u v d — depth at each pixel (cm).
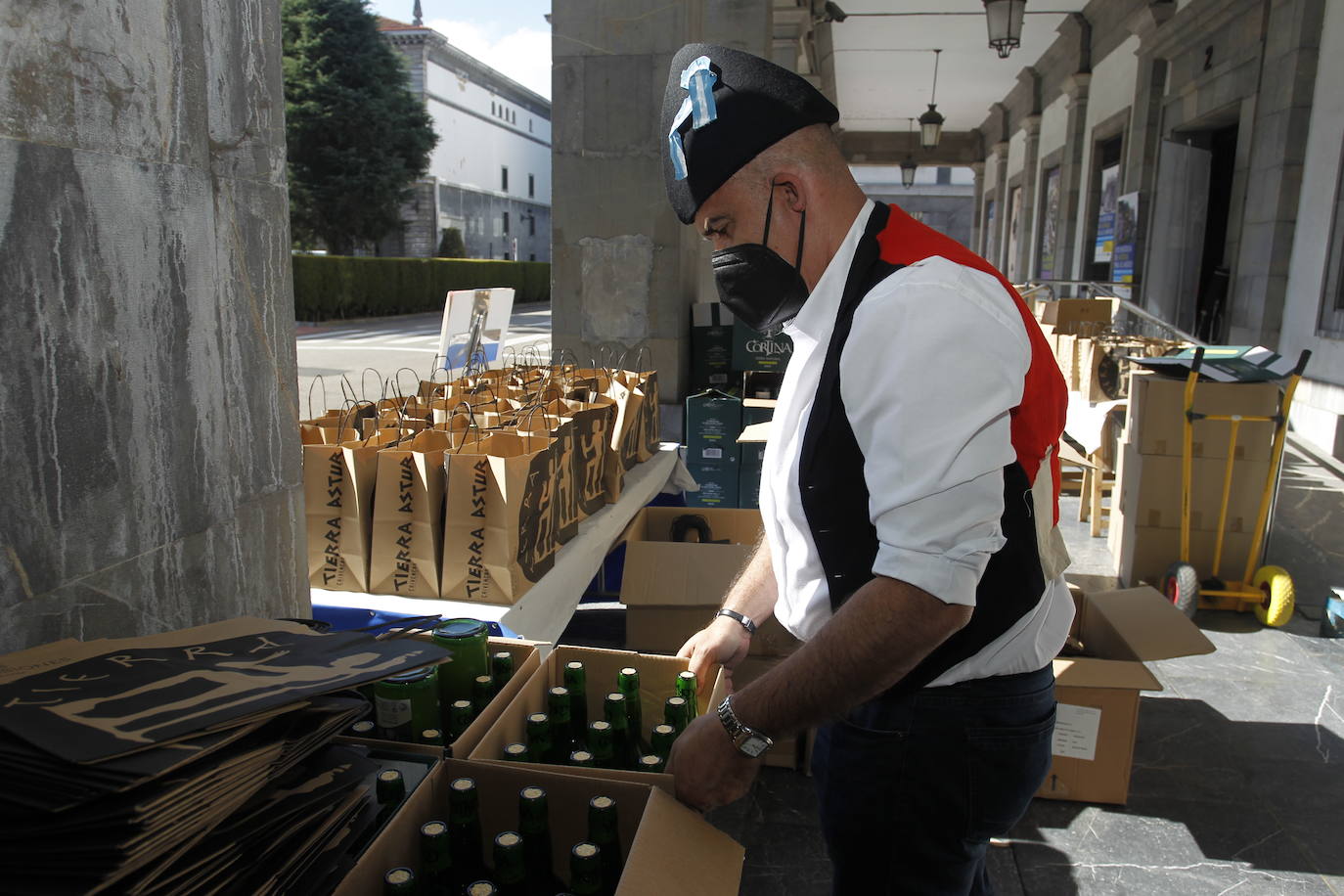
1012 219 1669
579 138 568
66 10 110
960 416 96
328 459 208
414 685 137
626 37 554
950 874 127
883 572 99
